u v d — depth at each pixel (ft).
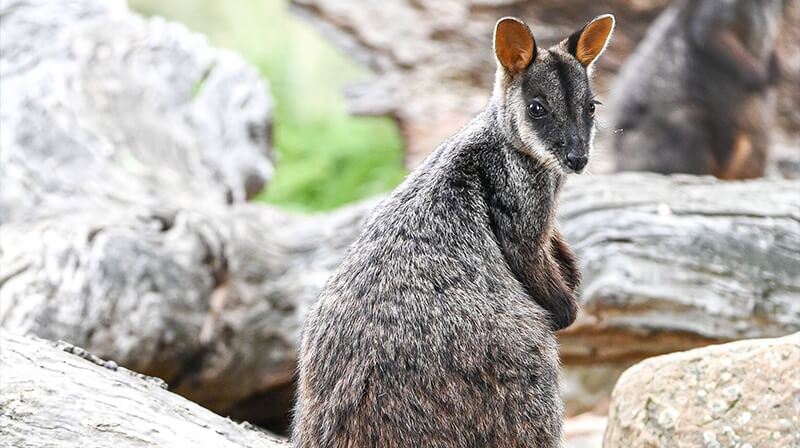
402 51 73.61
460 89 73.00
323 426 21.40
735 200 39.55
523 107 24.30
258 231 42.98
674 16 60.18
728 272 37.99
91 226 37.96
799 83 69.15
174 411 25.02
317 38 91.91
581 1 71.97
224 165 51.31
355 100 73.20
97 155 45.14
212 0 93.76
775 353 24.98
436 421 21.08
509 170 23.81
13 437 21.86
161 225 40.06
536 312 22.97
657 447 25.05
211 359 39.42
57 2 53.57
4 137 44.88
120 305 36.55
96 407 23.09
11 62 49.90
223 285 40.24
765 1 59.21
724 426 24.58
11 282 35.50
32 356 24.67
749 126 59.36
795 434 23.95
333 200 71.20
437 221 22.61
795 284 37.99
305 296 41.24
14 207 41.86
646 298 37.60
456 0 73.56
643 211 38.93
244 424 27.04
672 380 25.59
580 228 38.60
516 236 23.70
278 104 81.97
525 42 24.58
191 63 53.31
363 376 21.04
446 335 21.44
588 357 39.55
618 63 71.26
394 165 75.41
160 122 49.55
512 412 21.77
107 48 51.65
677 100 59.16
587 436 35.83
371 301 21.54
